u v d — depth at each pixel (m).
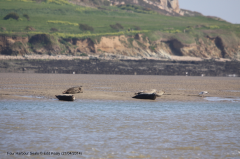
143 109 70.12
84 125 48.69
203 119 57.34
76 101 81.50
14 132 42.44
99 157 32.12
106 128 46.69
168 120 55.47
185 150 35.38
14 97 84.25
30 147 35.22
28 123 49.25
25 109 65.62
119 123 51.31
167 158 32.38
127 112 64.94
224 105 80.50
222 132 45.25
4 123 48.72
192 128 48.00
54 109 66.88
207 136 42.50
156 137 41.41
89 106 73.19
